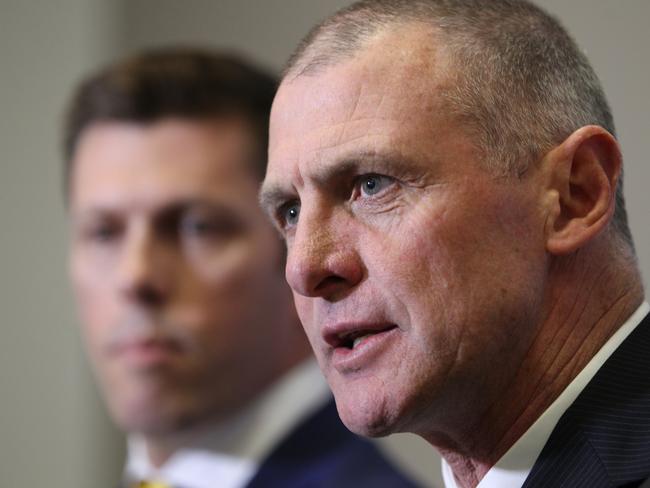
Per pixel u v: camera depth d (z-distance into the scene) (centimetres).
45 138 809
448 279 235
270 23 757
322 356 251
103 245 479
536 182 242
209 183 473
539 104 246
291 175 247
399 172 236
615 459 232
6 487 779
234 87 489
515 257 238
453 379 238
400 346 238
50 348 795
